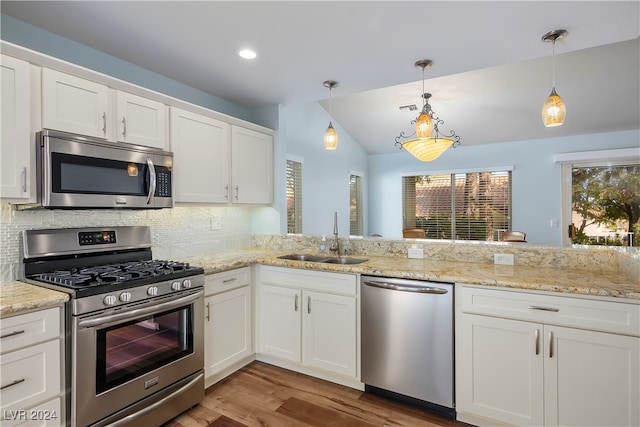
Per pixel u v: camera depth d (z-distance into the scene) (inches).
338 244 113.0
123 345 68.4
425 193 243.0
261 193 125.7
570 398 65.7
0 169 60.9
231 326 98.3
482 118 185.2
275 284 103.6
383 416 79.9
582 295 64.2
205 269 87.9
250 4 68.4
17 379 54.8
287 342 101.5
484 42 83.6
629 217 183.5
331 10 70.2
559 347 66.4
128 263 87.4
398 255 104.5
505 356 71.3
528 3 67.1
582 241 194.7
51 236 76.2
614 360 62.2
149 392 72.7
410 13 71.1
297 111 170.7
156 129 88.6
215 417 79.7
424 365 80.0
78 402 61.0
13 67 62.5
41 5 68.6
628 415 61.4
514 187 211.6
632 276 68.9
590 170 192.9
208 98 120.3
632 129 182.5
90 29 78.2
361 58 92.8
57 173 67.2
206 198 102.7
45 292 61.9
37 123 66.2
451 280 76.2
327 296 93.8
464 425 76.4
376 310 86.1
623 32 78.7
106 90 77.7
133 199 81.3
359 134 225.9
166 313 76.8
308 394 89.6
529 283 68.3
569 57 126.3
